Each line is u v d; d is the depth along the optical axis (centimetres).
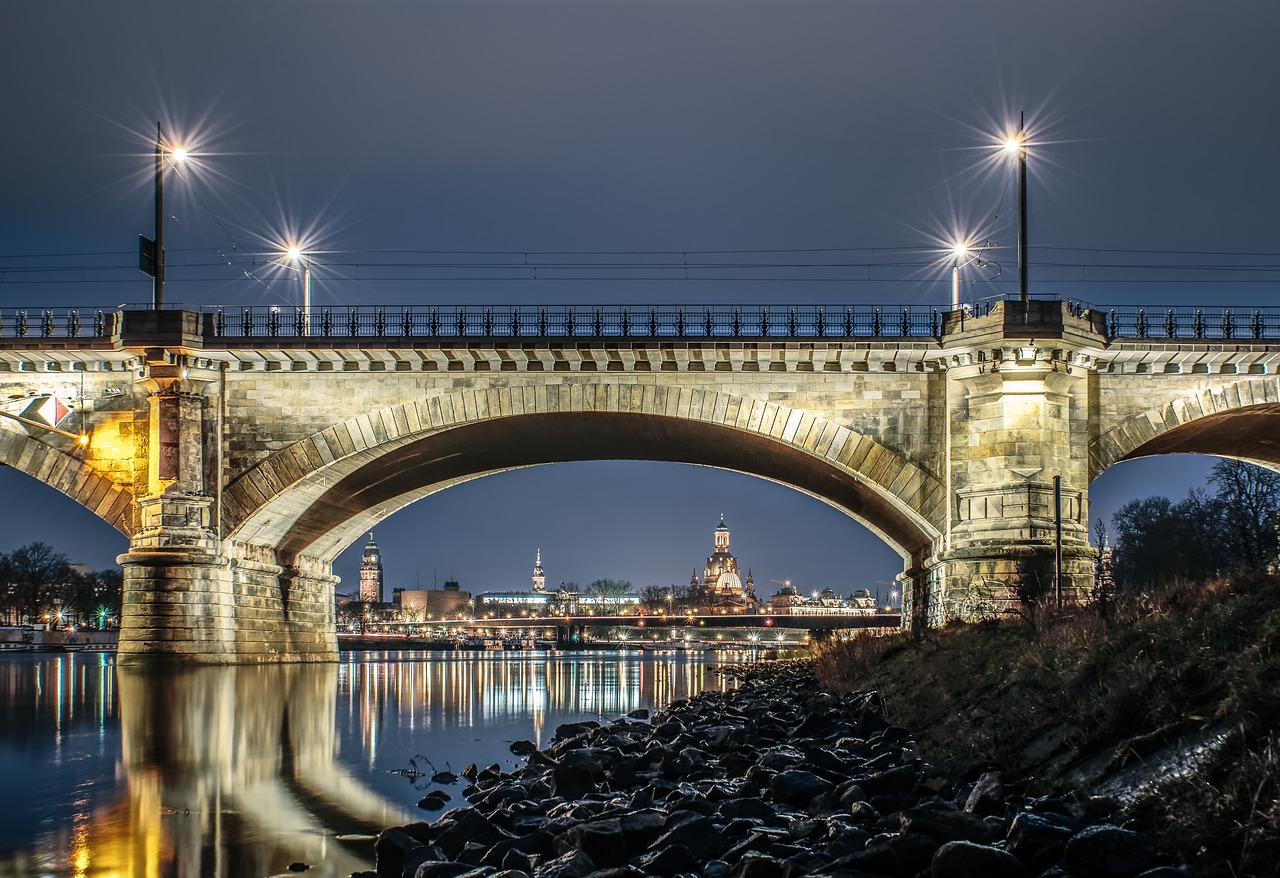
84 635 18050
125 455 6850
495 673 9244
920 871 1431
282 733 3809
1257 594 2095
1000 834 1551
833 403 6569
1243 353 6366
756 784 2227
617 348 6469
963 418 6347
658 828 1728
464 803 2506
